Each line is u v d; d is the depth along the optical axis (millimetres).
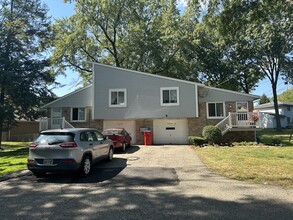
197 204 5508
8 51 22844
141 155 13570
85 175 8758
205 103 22531
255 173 8367
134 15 31688
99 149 10273
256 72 37156
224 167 9461
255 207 5238
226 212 4988
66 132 8711
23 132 39188
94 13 31516
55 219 4840
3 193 6793
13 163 12438
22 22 23375
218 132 19141
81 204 5711
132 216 4898
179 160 11555
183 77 34156
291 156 12172
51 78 24641
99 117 22766
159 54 31984
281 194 6109
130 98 22562
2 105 21922
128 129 22953
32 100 22844
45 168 8211
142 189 6859
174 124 22703
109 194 6461
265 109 57562
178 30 31094
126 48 32250
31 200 6102
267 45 34719
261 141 20828
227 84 38250
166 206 5426
